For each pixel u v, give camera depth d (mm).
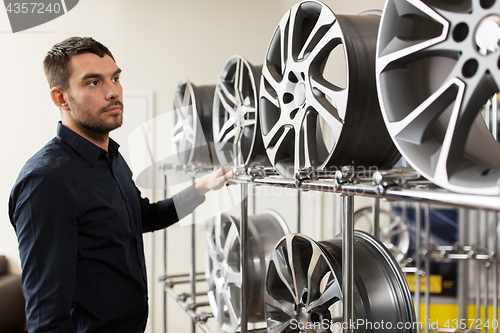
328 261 1027
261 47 3373
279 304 1254
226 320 1936
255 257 1710
